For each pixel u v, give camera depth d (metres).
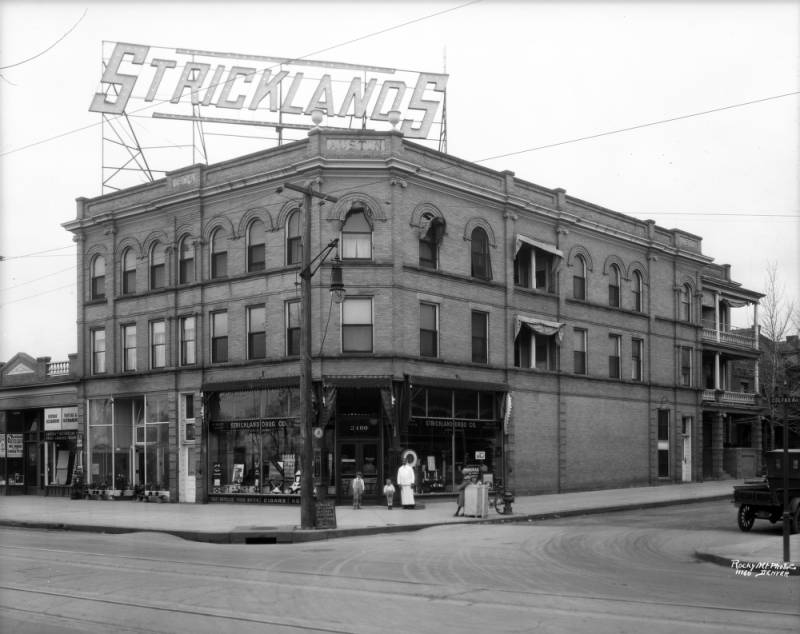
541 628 10.30
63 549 19.84
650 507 32.62
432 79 38.81
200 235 36.28
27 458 45.47
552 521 27.12
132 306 39.00
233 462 34.88
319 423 31.31
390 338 31.69
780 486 22.00
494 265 36.47
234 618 11.10
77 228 41.38
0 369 46.81
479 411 35.31
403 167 32.16
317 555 18.27
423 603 12.09
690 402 48.00
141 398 38.84
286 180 33.28
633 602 12.11
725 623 10.63
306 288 24.94
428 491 33.00
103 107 37.72
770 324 53.38
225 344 35.47
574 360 40.38
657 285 46.16
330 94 37.84
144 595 12.93
